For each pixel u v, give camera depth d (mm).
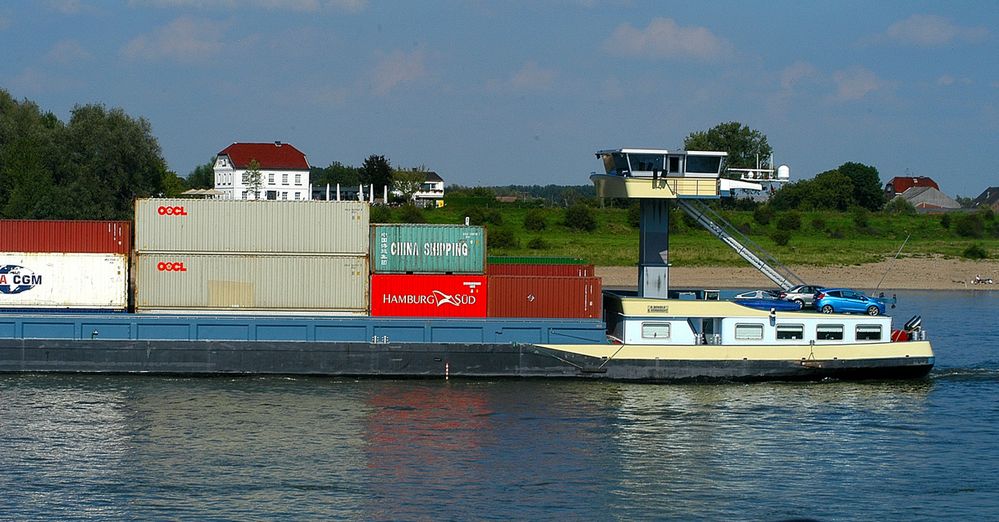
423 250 81938
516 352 82250
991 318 131750
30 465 62219
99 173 174125
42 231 80375
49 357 81000
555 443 68000
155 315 80812
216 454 64688
